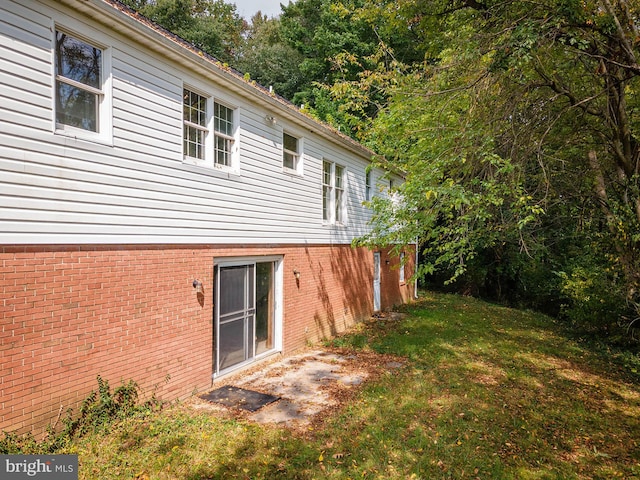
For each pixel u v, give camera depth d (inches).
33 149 170.2
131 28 205.3
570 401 282.7
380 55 520.7
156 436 199.0
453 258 300.5
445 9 291.7
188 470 172.4
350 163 510.0
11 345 163.2
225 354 301.0
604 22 238.2
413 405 255.8
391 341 437.7
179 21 1078.4
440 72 299.7
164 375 237.8
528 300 796.0
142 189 222.2
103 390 199.5
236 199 298.4
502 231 352.8
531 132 298.0
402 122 363.6
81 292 190.5
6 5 161.6
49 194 176.6
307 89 986.7
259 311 343.9
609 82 278.2
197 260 262.1
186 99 259.4
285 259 367.9
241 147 302.4
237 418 228.2
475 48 253.8
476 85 273.4
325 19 897.5
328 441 205.2
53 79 178.4
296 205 384.2
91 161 194.2
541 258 674.8
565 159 357.1
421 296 868.0
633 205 333.7
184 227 251.1
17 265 165.0
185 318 252.4
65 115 186.9
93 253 196.2
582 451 210.7
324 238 445.1
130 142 214.7
